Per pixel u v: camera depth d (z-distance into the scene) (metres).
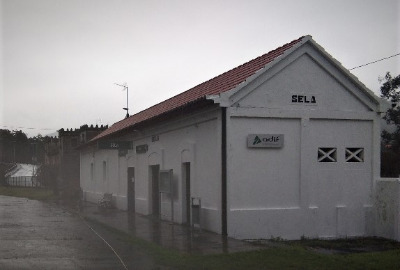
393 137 31.58
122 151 25.55
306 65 15.42
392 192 15.20
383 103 16.19
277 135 14.95
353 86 15.92
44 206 30.84
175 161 18.44
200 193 16.20
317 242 14.37
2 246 13.23
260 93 14.84
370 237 15.63
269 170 14.90
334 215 15.55
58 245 13.38
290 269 9.56
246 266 9.84
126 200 25.30
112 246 13.12
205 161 15.84
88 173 35.97
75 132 49.00
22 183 70.25
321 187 15.48
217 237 14.12
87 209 26.86
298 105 15.27
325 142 15.63
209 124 15.57
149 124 20.12
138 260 10.99
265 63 15.28
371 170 16.09
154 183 21.69
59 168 48.31
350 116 15.85
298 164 15.23
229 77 17.22
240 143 14.62
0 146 101.56
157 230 16.22
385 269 9.58
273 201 14.89
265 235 14.67
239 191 14.54
